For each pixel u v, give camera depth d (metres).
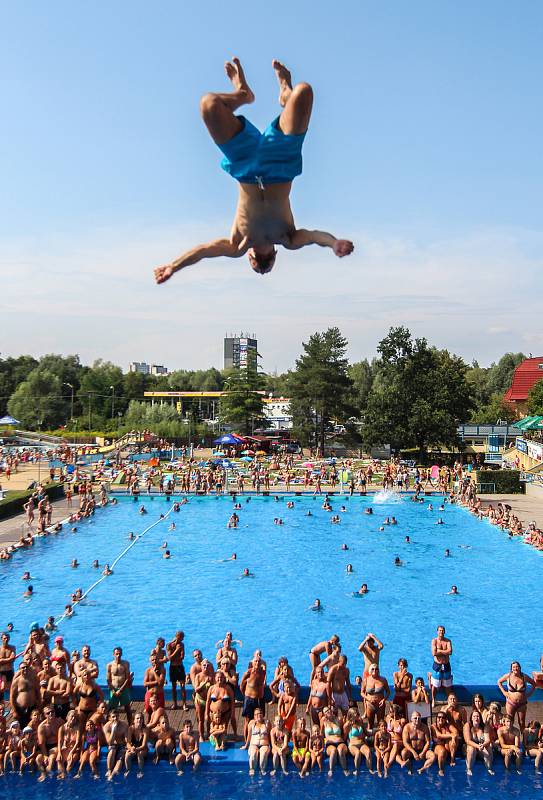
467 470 60.88
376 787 13.98
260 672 15.92
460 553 35.53
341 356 83.69
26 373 124.12
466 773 14.40
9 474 59.56
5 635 17.42
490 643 22.77
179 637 17.20
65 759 14.56
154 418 96.12
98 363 131.75
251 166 4.18
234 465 69.19
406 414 72.94
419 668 20.67
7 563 33.31
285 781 14.23
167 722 15.18
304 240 4.62
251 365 93.31
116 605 26.75
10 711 15.98
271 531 41.28
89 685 15.29
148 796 13.77
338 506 49.56
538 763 14.59
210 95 3.99
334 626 24.47
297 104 3.91
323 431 84.00
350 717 14.94
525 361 93.75
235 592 28.59
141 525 43.00
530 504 49.16
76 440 89.56
